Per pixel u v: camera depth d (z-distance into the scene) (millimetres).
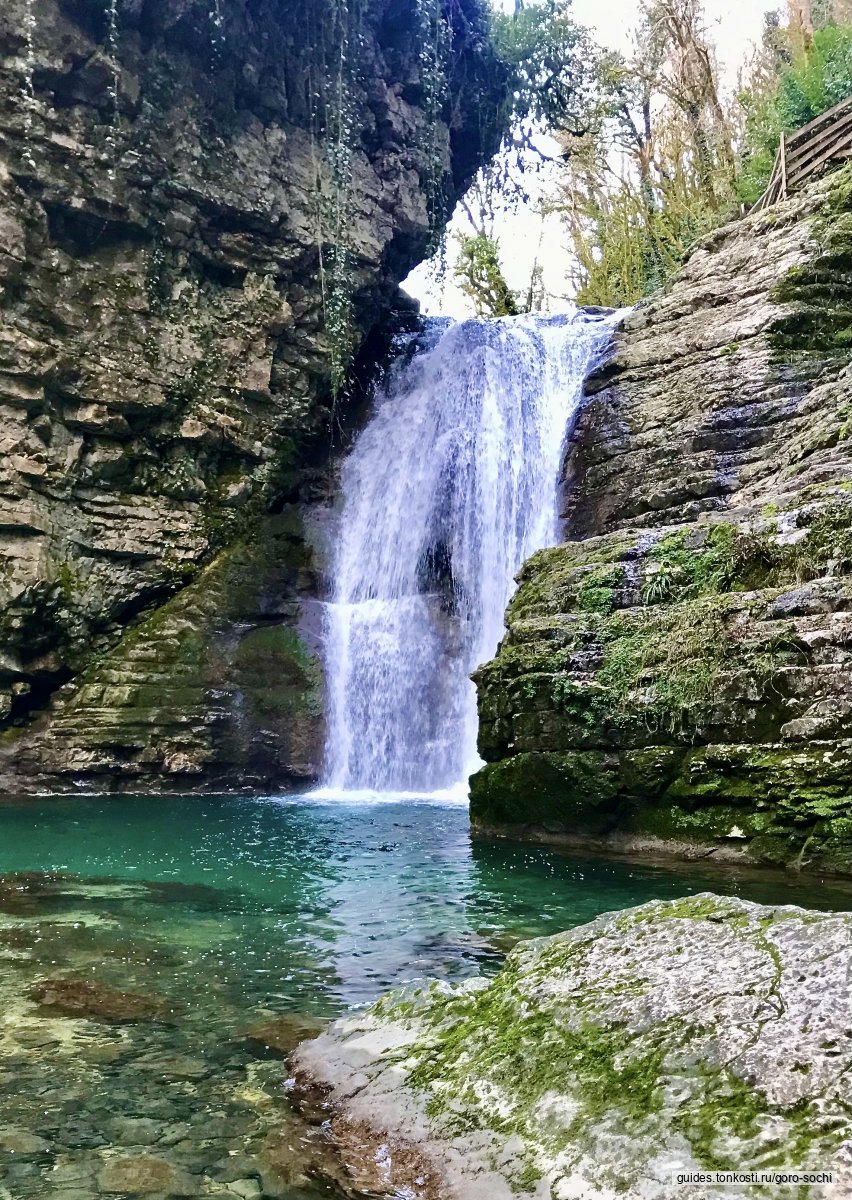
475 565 15375
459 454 16453
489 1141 2322
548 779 8242
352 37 16078
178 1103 2863
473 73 18266
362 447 18312
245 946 4891
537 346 16266
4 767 12961
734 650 7297
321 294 16688
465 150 19375
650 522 11344
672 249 23531
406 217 17625
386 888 6449
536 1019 2701
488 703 9039
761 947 2574
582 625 8586
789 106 17672
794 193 15367
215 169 14812
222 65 14586
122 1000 3922
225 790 13797
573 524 13398
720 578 8125
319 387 17125
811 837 6453
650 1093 2197
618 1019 2504
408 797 13039
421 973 4387
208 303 15336
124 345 14016
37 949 4762
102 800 12453
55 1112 2807
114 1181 2402
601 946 2939
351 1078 2889
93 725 13336
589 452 13633
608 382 14008
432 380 18281
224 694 14141
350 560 16906
